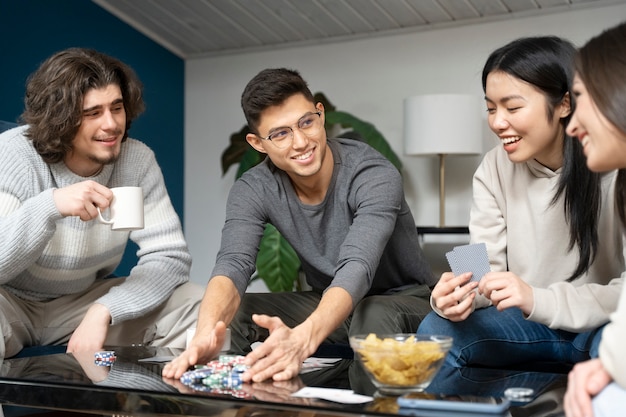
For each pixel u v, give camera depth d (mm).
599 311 1702
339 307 1790
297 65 5484
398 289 2545
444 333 1877
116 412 1413
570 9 4641
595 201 1867
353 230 2113
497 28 4855
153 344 2498
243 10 5062
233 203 2354
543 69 1805
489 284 1704
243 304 2479
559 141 1899
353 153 2361
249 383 1474
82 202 2125
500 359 1910
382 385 1369
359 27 5152
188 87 5840
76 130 2324
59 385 1463
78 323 2494
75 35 4922
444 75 5012
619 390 1150
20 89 4590
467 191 4992
